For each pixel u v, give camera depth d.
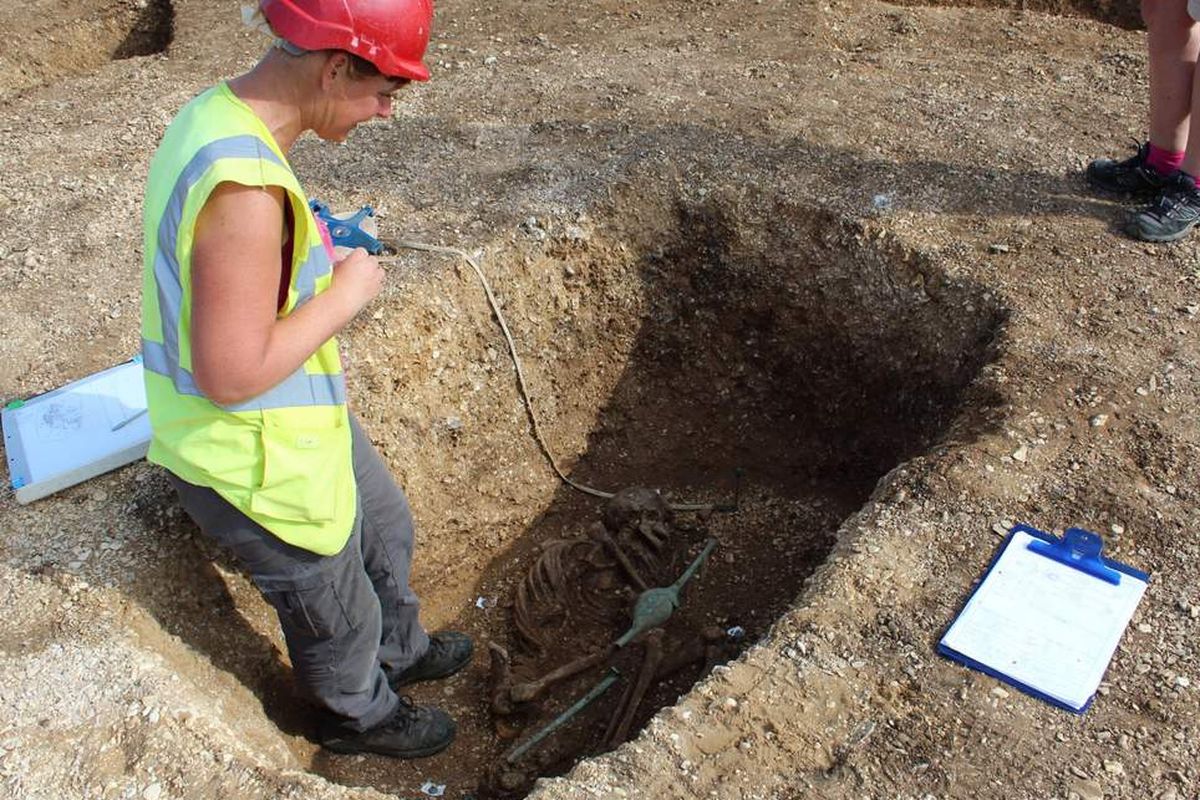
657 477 4.70
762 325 4.44
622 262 4.43
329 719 3.14
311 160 4.73
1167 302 3.75
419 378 3.95
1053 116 4.96
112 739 2.45
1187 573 2.85
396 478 3.88
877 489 3.28
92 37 6.68
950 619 2.73
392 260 4.04
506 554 4.35
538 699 3.58
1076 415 3.31
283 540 2.45
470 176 4.59
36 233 4.33
